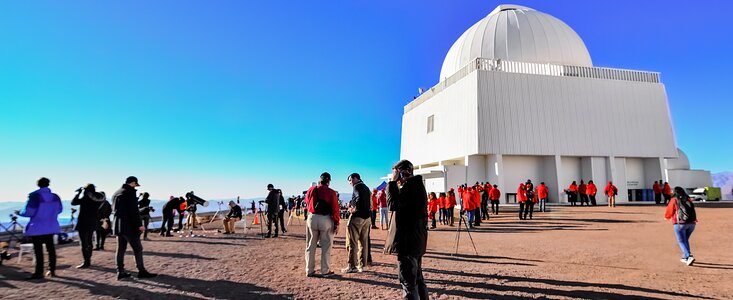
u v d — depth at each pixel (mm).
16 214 9914
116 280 6492
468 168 29219
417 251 4273
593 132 30375
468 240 11625
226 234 14586
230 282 6305
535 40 33438
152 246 10961
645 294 5438
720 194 35094
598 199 29844
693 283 6066
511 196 29328
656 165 31719
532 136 28984
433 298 5301
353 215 7109
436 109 34469
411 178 4461
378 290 5762
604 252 9094
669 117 32688
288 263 8102
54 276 6891
